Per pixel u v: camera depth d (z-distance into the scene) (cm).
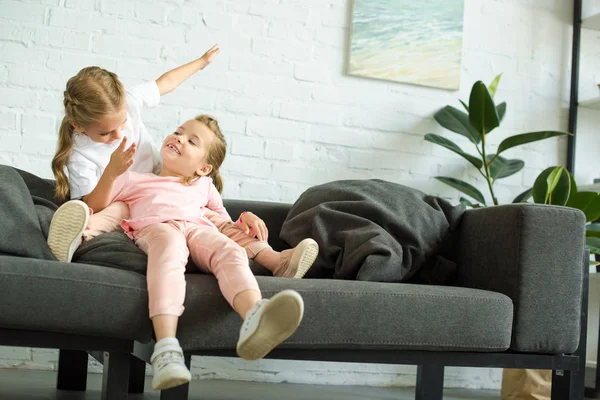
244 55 311
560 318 203
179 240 185
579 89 355
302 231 241
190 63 267
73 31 291
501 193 340
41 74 288
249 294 168
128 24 297
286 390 280
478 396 299
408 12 330
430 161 332
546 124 350
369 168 324
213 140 230
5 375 263
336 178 320
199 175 229
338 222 237
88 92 206
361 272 214
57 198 223
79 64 292
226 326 171
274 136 313
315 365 307
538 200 279
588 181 353
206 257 187
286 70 316
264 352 157
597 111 357
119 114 211
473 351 197
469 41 342
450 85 333
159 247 179
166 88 255
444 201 247
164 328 160
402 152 328
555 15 355
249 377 300
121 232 204
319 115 319
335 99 321
